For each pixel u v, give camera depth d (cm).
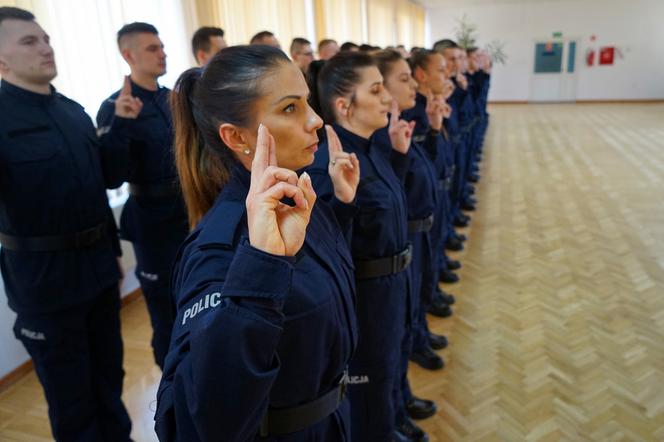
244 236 70
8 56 156
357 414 154
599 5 1340
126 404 223
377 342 151
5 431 212
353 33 816
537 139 859
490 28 1450
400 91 207
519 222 443
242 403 63
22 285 164
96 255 176
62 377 172
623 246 377
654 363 235
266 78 78
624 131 899
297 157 83
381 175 153
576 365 236
